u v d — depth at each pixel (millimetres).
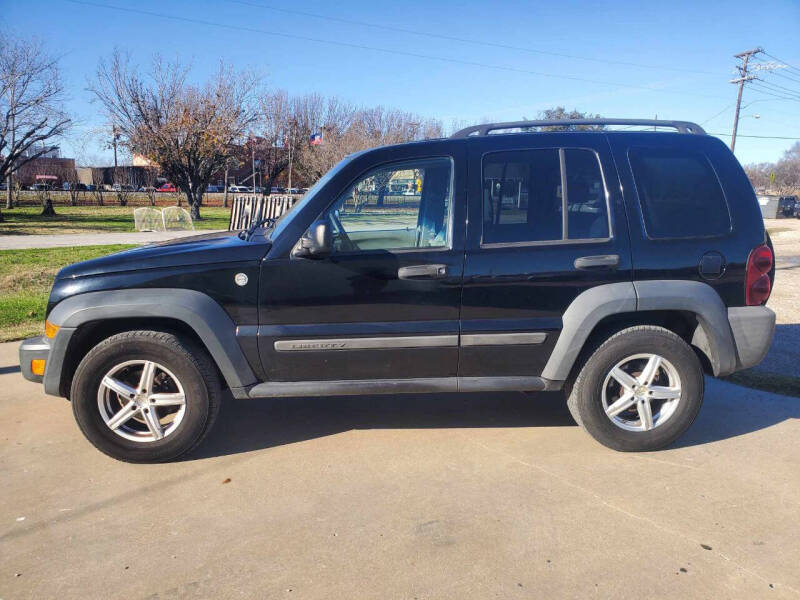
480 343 3652
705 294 3668
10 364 5727
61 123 30062
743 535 2908
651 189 3744
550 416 4430
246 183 71375
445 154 3709
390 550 2814
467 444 3949
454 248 3623
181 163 29938
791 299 8750
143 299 3492
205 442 4027
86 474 3584
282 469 3625
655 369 3727
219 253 3584
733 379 5156
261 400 4801
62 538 2941
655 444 3787
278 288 3566
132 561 2754
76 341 3605
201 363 3598
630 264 3658
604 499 3246
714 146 3846
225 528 3010
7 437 4117
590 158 3746
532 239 3664
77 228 23234
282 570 2680
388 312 3611
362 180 3664
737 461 3676
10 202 38562
